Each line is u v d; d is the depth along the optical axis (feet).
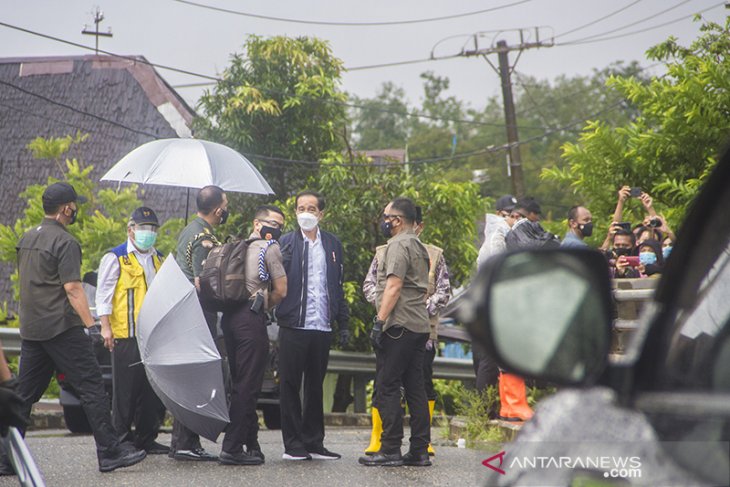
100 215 101.96
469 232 101.96
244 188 55.93
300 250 51.19
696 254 12.62
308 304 50.93
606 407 12.67
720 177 12.44
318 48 115.75
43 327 44.91
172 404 48.06
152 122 152.15
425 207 100.22
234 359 49.70
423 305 49.37
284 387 51.29
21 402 20.68
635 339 12.76
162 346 47.50
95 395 45.70
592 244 87.92
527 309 11.85
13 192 154.61
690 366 12.04
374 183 99.09
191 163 55.47
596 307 12.25
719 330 11.94
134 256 51.72
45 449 55.42
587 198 93.40
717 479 11.32
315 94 111.86
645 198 62.28
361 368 93.81
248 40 113.60
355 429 82.17
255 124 111.96
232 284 48.70
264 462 50.31
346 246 97.55
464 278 101.24
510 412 55.06
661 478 11.88
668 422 11.95
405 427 82.69
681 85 81.20
